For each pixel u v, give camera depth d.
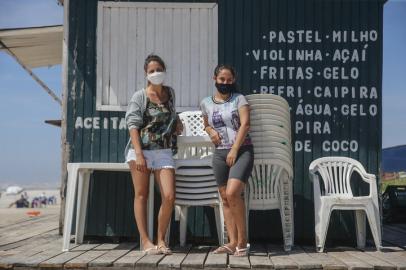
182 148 5.75
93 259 4.62
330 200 5.35
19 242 5.91
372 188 5.51
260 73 6.11
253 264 4.37
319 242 5.31
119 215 6.10
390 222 8.86
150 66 4.97
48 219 9.48
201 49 6.17
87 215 6.11
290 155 5.37
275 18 6.14
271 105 5.27
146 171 4.98
